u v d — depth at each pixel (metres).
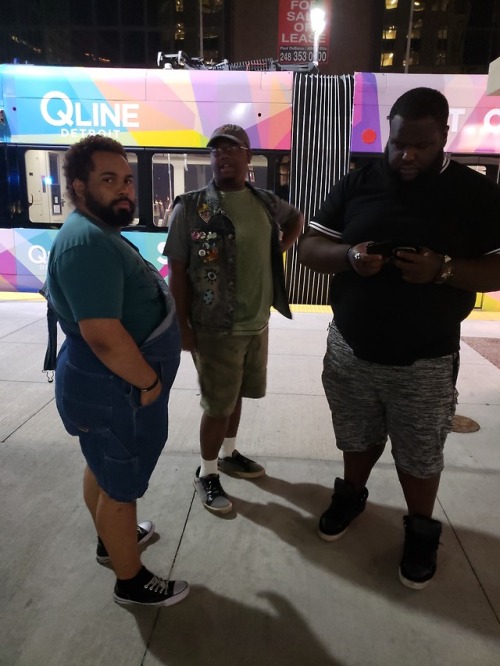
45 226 7.06
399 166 1.82
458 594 2.01
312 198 6.72
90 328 1.51
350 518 2.37
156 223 6.97
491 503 2.63
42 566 2.11
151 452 1.79
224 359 2.42
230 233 2.37
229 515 2.49
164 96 6.61
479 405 3.94
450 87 6.53
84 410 1.67
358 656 1.73
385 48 21.06
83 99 6.67
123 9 22.06
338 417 2.26
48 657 1.70
